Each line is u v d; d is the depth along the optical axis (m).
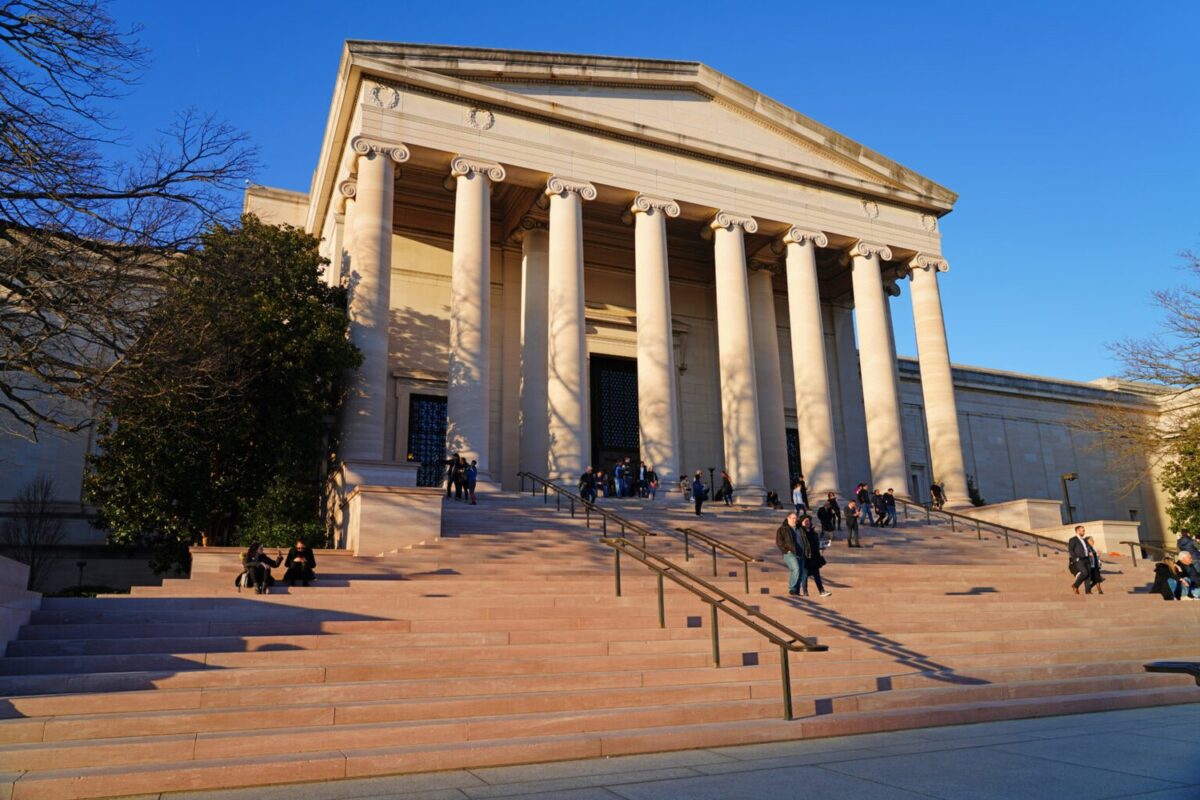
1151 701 12.70
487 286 28.31
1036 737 9.95
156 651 11.39
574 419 28.77
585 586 16.61
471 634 12.63
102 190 19.02
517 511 23.92
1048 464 55.72
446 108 29.23
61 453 31.45
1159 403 54.12
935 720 10.91
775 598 16.14
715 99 34.50
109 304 18.98
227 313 22.73
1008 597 18.48
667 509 26.84
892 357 36.59
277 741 8.41
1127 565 25.62
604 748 8.94
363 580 16.72
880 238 36.56
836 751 9.13
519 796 7.16
